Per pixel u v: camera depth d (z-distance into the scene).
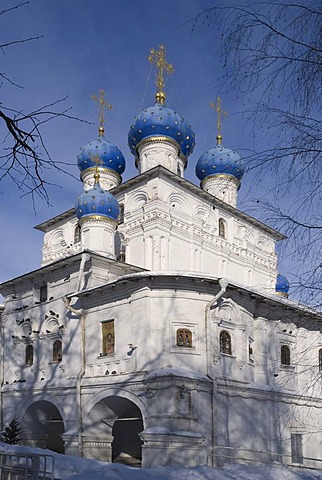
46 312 29.00
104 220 30.48
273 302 27.53
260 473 17.73
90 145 38.62
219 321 24.56
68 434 24.98
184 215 33.06
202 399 23.02
